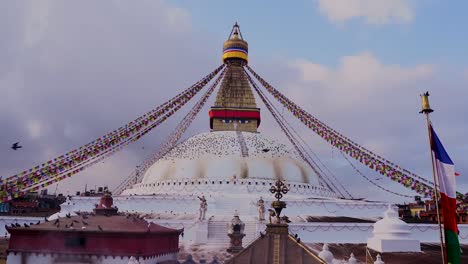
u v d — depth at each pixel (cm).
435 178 1117
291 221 2902
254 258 861
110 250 1495
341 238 2761
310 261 848
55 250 1495
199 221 2719
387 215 2106
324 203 3312
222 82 4750
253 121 4653
